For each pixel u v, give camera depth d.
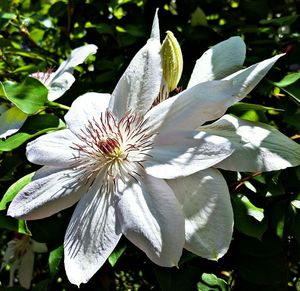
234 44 0.20
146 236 0.15
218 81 0.17
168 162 0.16
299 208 0.20
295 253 0.22
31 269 0.28
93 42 0.32
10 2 0.34
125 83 0.18
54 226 0.21
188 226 0.16
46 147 0.18
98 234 0.16
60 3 0.32
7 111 0.21
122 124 0.18
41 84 0.21
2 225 0.19
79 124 0.18
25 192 0.17
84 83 0.27
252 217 0.18
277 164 0.17
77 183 0.17
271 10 0.34
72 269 0.16
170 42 0.19
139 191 0.16
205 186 0.16
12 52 0.30
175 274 0.19
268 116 0.26
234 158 0.17
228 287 0.19
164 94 0.19
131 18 0.30
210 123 0.20
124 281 0.28
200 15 0.29
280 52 0.27
